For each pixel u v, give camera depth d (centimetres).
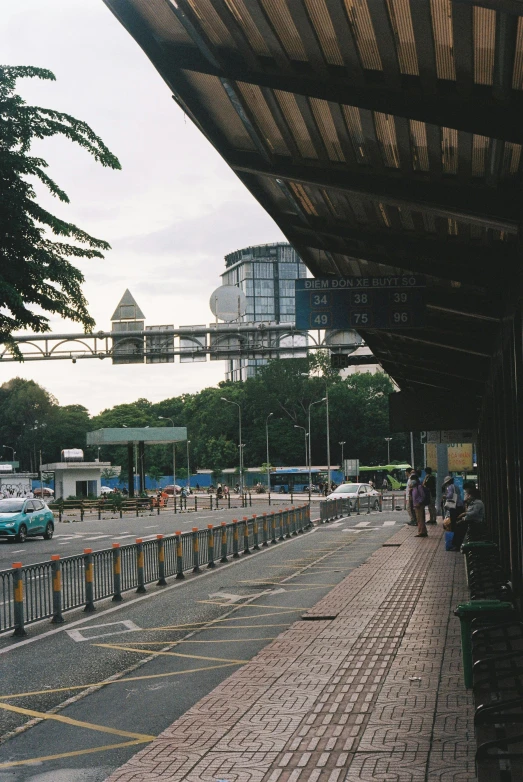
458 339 1923
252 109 974
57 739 819
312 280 1728
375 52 786
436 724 768
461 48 701
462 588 1711
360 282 1706
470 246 1269
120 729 845
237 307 4138
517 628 874
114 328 4519
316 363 13525
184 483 14825
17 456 16450
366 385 13562
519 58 696
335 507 4753
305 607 1617
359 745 716
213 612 1616
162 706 932
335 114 920
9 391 16812
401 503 6238
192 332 4459
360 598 1628
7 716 916
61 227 2902
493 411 1819
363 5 698
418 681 945
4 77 2833
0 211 2864
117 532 4262
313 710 841
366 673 996
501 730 583
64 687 1048
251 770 666
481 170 957
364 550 2748
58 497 8119
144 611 1667
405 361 2580
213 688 1005
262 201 1340
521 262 903
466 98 806
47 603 1557
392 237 1298
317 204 1277
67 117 2909
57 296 3016
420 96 825
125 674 1112
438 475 4153
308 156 1093
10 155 2830
